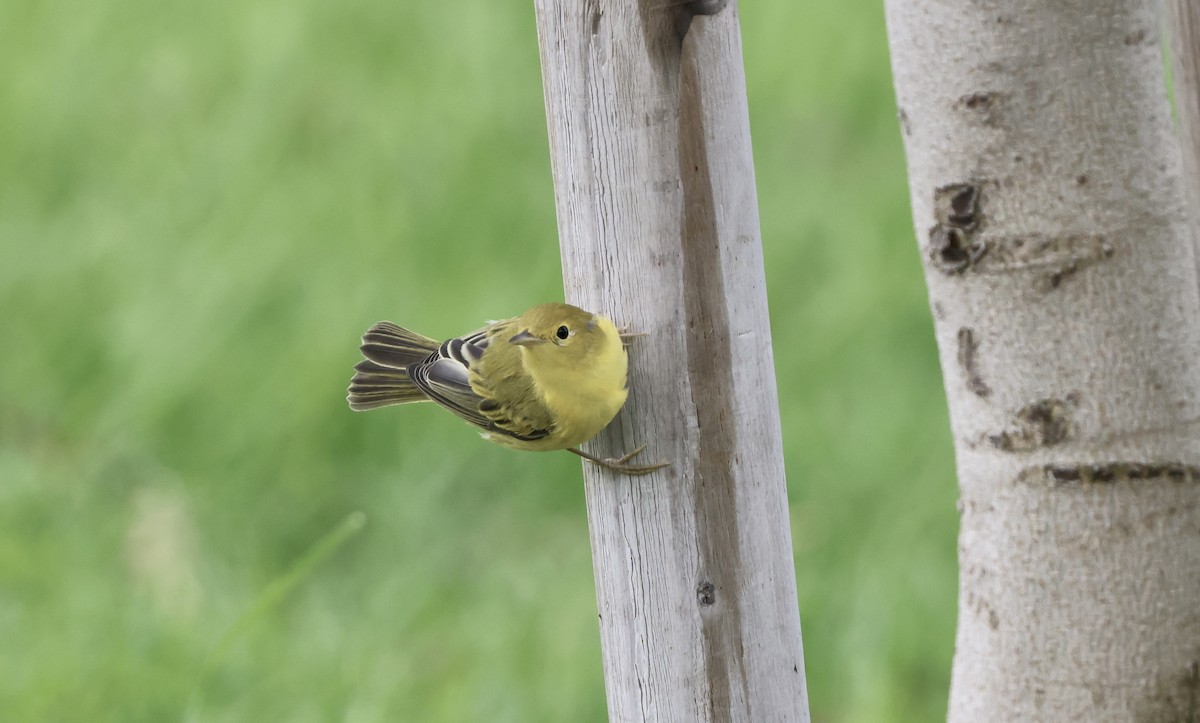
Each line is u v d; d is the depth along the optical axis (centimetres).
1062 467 611
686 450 617
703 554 621
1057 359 606
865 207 1561
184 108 1922
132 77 1992
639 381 618
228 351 1450
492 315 1427
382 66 1916
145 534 1275
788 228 1547
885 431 1281
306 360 1409
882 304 1434
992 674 643
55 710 1012
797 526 1210
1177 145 607
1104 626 615
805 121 1773
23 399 1475
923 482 1219
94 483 1352
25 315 1559
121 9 2122
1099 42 587
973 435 634
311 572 1266
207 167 1773
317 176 1703
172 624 1107
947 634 1099
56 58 2022
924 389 1333
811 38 1892
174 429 1402
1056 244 598
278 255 1547
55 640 1088
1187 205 602
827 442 1290
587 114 600
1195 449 608
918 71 614
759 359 620
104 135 1895
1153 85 598
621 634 641
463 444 1355
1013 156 598
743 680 629
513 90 1831
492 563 1257
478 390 700
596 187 607
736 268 608
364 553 1286
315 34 1981
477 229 1580
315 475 1345
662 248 604
